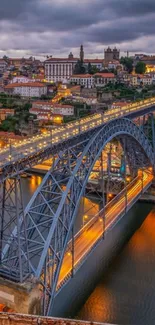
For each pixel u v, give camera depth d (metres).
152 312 52.06
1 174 37.84
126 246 72.38
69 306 52.44
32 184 107.19
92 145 57.56
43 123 141.50
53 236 46.47
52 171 49.94
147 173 100.25
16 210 38.91
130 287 57.88
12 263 43.69
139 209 92.50
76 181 51.19
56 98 181.38
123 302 54.09
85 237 61.09
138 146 85.69
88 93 186.75
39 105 164.62
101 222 67.94
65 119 142.12
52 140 49.88
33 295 40.06
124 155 84.44
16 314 13.14
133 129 79.31
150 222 84.94
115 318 50.31
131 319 50.72
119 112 81.00
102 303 53.78
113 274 61.62
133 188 91.31
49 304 44.41
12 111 156.75
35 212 45.31
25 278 40.91
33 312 40.47
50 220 45.19
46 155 47.41
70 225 48.62
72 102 169.38
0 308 41.28
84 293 55.91
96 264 64.94
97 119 68.12
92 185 94.94
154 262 65.94
